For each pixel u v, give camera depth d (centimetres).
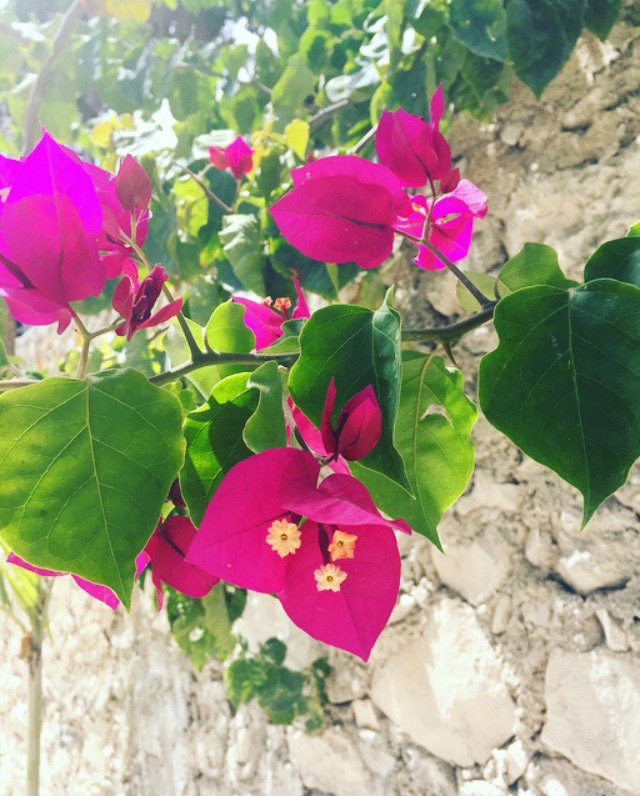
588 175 61
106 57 80
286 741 81
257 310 31
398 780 70
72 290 21
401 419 26
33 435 19
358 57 70
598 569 58
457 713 66
